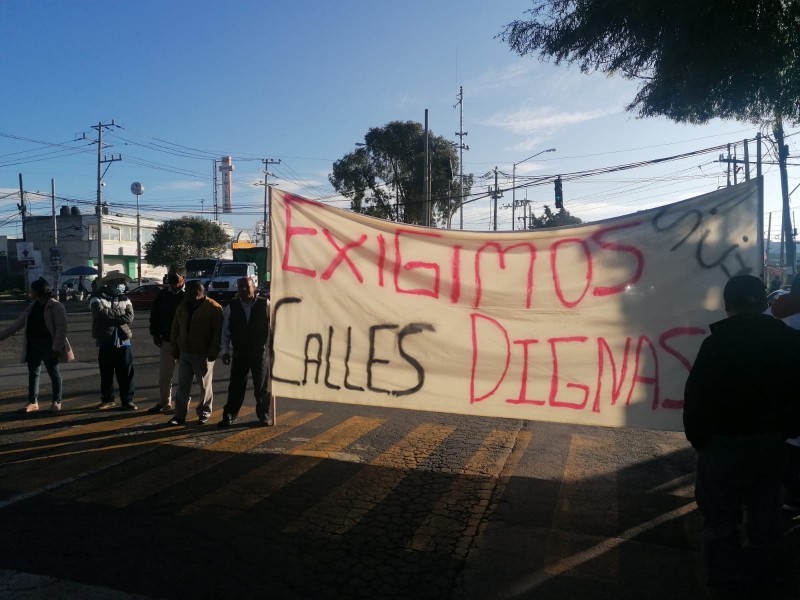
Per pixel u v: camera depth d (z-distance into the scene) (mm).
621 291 5383
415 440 6734
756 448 3191
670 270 5262
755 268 5039
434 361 5902
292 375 6410
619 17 8570
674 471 5738
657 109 9484
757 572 3189
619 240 5402
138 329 21391
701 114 9266
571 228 5535
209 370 7340
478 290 5789
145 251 63719
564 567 3926
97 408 8195
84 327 21453
